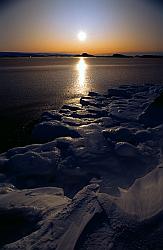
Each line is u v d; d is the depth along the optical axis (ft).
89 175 20.27
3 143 30.76
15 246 11.42
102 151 23.77
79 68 206.49
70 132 30.22
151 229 10.85
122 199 13.43
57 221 12.35
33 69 186.91
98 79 110.11
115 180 19.02
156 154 22.57
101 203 12.68
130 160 21.76
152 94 55.01
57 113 41.34
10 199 15.93
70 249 10.54
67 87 84.38
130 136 26.96
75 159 22.39
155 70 168.45
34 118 42.42
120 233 10.92
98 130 30.35
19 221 13.91
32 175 20.85
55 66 245.04
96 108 44.37
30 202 15.37
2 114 45.55
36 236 11.77
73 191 18.76
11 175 21.01
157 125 32.04
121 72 152.35
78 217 12.23
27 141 31.37
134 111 40.50
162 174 14.75
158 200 12.49
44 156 23.21
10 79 109.40
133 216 11.78
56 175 20.97
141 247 10.16
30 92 72.49
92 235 11.03
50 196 16.33
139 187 14.35
